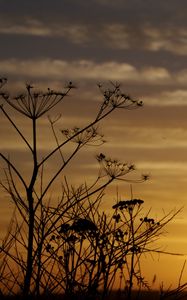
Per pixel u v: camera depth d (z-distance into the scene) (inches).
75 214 521.0
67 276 487.5
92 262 494.9
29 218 520.1
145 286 487.8
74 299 479.5
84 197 535.8
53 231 510.9
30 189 549.3
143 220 525.0
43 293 479.2
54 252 499.2
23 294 478.3
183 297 478.3
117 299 484.7
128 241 510.3
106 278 488.7
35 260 494.0
